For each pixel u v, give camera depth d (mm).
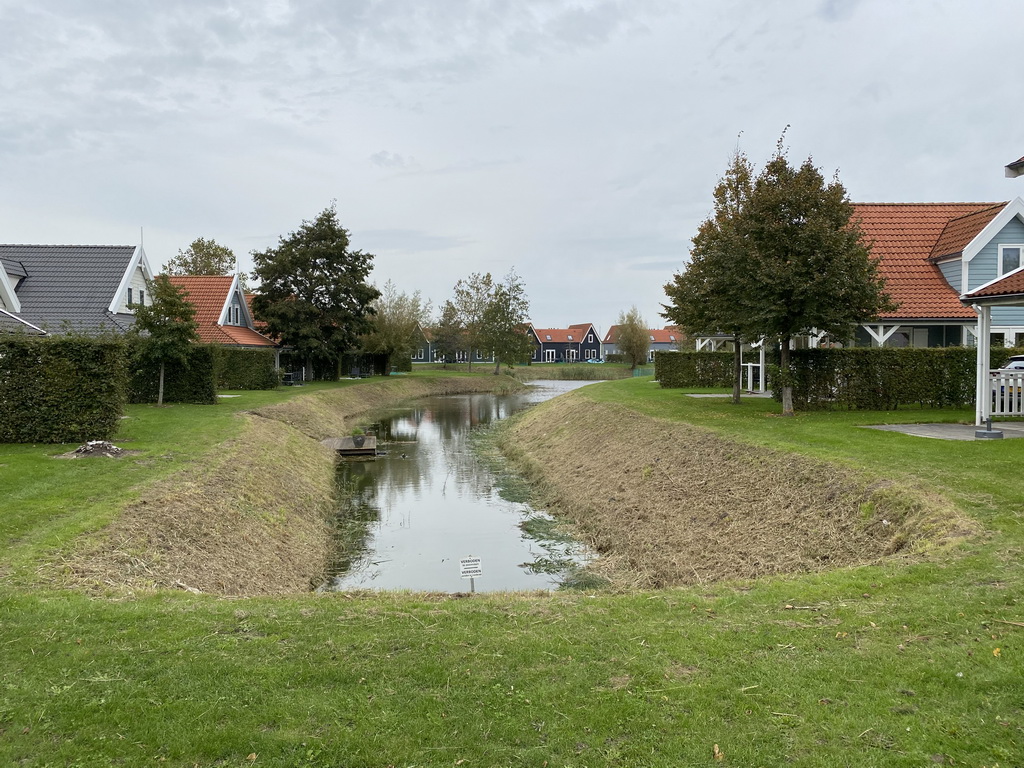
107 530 8188
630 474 14344
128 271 27172
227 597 6719
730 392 26156
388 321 57031
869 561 7367
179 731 3963
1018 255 21328
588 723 4027
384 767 3670
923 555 6785
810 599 5902
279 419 22766
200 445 14523
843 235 15125
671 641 5113
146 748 3814
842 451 11008
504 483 17234
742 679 4465
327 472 18297
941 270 22703
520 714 4141
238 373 33625
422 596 6855
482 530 12812
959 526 7199
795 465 10695
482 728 3992
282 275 41594
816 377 17000
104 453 12695
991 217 21953
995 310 21219
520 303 68438
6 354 13656
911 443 11523
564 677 4590
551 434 22344
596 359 107750
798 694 4238
